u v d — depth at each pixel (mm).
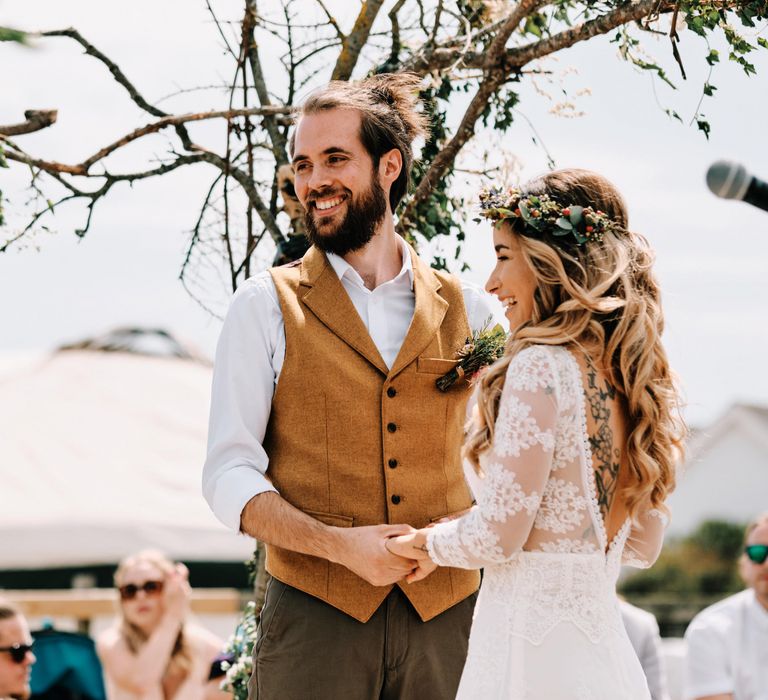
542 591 2725
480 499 2754
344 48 4082
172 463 7969
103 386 8719
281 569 3053
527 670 2697
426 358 3121
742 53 3439
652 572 19062
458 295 3287
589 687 2676
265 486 2975
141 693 5438
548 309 2822
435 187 3959
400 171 3248
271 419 3111
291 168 3928
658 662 5035
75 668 5488
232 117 4008
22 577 7832
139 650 5492
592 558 2748
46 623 5617
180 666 5512
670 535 19875
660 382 2865
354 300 3162
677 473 2941
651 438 2822
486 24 4145
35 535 6984
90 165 3941
